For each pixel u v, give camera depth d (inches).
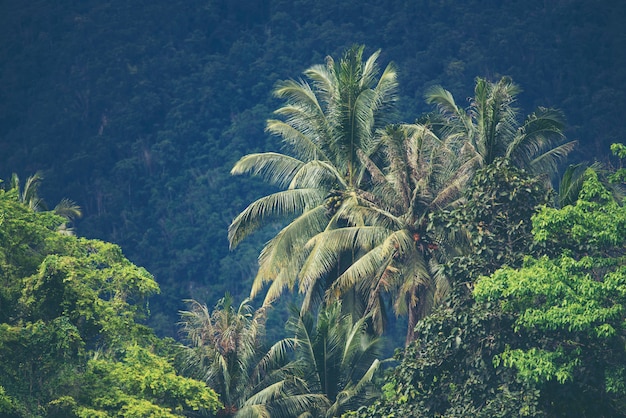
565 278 2316.7
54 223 3026.6
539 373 2297.0
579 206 2410.2
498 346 2412.6
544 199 2623.0
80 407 2593.5
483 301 2452.0
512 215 2610.7
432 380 2503.7
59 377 2603.3
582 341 2364.7
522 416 2331.4
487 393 2415.1
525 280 2315.5
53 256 2696.9
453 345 2445.9
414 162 3203.7
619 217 2358.5
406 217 3198.8
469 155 3122.5
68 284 2704.2
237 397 3161.9
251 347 3196.4
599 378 2338.8
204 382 3075.8
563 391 2345.0
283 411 3107.8
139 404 2647.6
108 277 2861.7
